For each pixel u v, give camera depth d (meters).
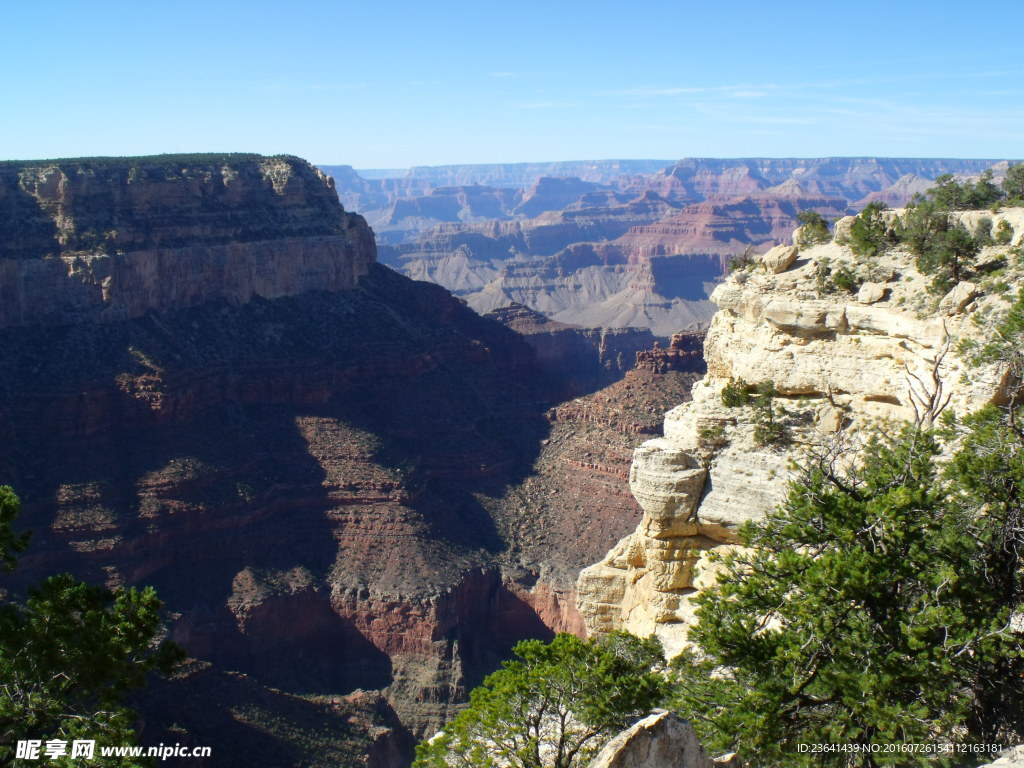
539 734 36.28
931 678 29.34
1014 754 25.62
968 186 57.19
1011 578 32.44
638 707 35.56
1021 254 44.66
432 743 37.28
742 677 31.97
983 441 34.50
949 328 43.16
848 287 47.47
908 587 31.56
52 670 32.34
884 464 35.31
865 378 45.34
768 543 34.81
